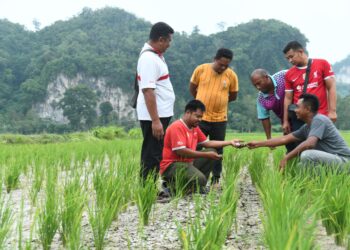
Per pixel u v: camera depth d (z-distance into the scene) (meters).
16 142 27.22
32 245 3.59
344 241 3.47
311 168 5.32
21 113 122.62
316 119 5.54
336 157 5.38
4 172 6.68
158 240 3.72
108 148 13.16
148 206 4.18
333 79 6.18
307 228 2.77
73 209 3.56
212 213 3.35
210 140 6.66
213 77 6.53
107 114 121.81
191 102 5.57
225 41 145.12
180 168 5.50
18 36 156.38
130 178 5.27
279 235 2.60
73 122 116.56
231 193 3.91
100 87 127.25
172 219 4.38
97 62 129.75
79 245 3.36
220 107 6.54
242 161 7.21
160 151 5.51
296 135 5.91
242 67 130.50
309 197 4.17
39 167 6.70
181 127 5.54
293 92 6.48
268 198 3.64
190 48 141.88
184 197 5.47
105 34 152.62
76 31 152.50
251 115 107.12
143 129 5.52
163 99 5.48
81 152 10.23
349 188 3.85
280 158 7.30
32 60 138.12
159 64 5.34
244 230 3.99
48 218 3.45
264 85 6.87
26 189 6.40
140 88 5.38
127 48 143.12
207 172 6.01
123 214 4.65
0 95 126.62
